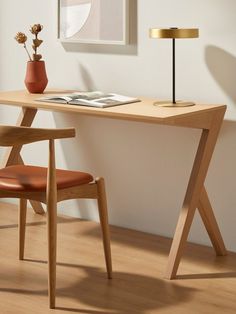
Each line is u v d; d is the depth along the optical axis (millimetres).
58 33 4641
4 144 3504
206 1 4094
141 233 4496
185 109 3898
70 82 4680
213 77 4137
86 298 3658
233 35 4043
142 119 3746
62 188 3639
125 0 4328
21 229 4062
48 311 3531
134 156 4477
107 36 4438
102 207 3811
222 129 4145
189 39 4176
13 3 4824
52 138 3508
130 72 4426
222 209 4215
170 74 4281
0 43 4926
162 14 4246
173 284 3807
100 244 4328
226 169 4168
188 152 4281
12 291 3727
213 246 4164
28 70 4477
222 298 3662
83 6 4516
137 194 4508
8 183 3635
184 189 4332
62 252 4199
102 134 4582
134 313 3510
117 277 3885
